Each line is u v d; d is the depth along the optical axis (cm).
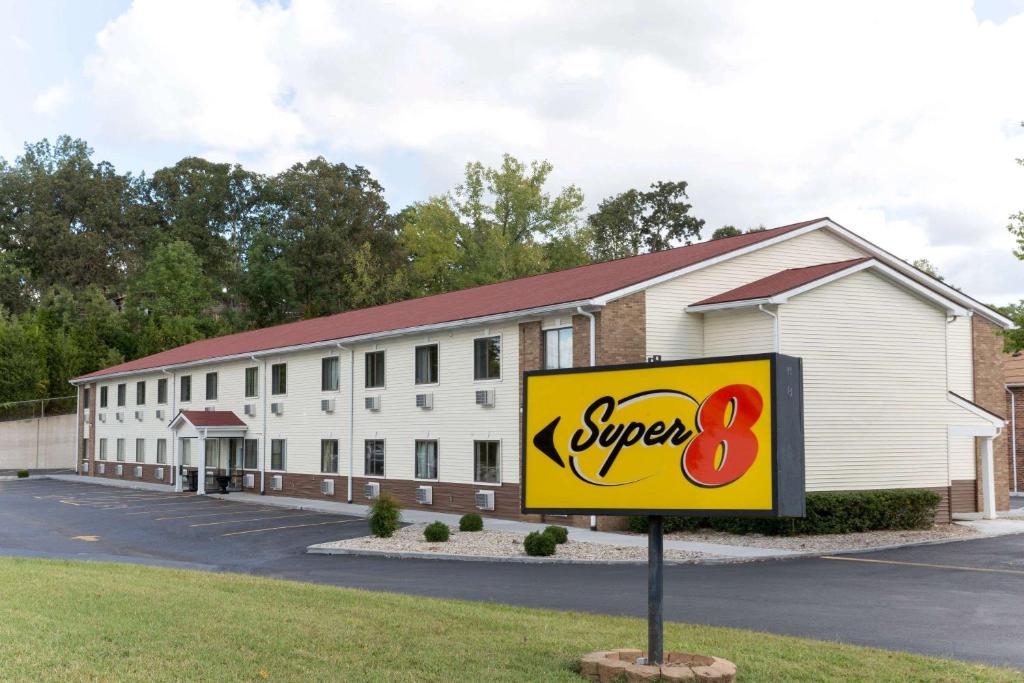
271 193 9094
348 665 881
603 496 941
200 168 9844
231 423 4128
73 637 945
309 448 3712
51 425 6397
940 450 2592
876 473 2486
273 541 2406
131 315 7900
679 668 845
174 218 9750
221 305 9244
